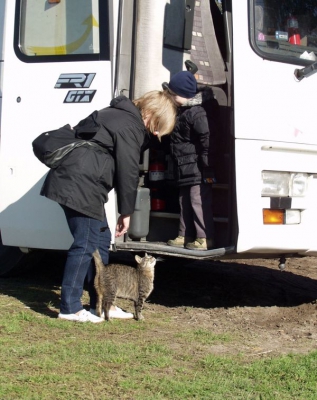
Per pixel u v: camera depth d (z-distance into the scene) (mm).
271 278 8836
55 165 6039
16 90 7223
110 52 6789
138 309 6570
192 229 6914
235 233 6531
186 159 6762
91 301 6633
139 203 6836
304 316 6953
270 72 6613
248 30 6574
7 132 7227
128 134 6016
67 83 6961
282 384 5051
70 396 4688
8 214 7227
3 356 5391
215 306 7316
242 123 6457
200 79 7578
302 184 6777
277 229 6617
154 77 6945
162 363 5344
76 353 5516
